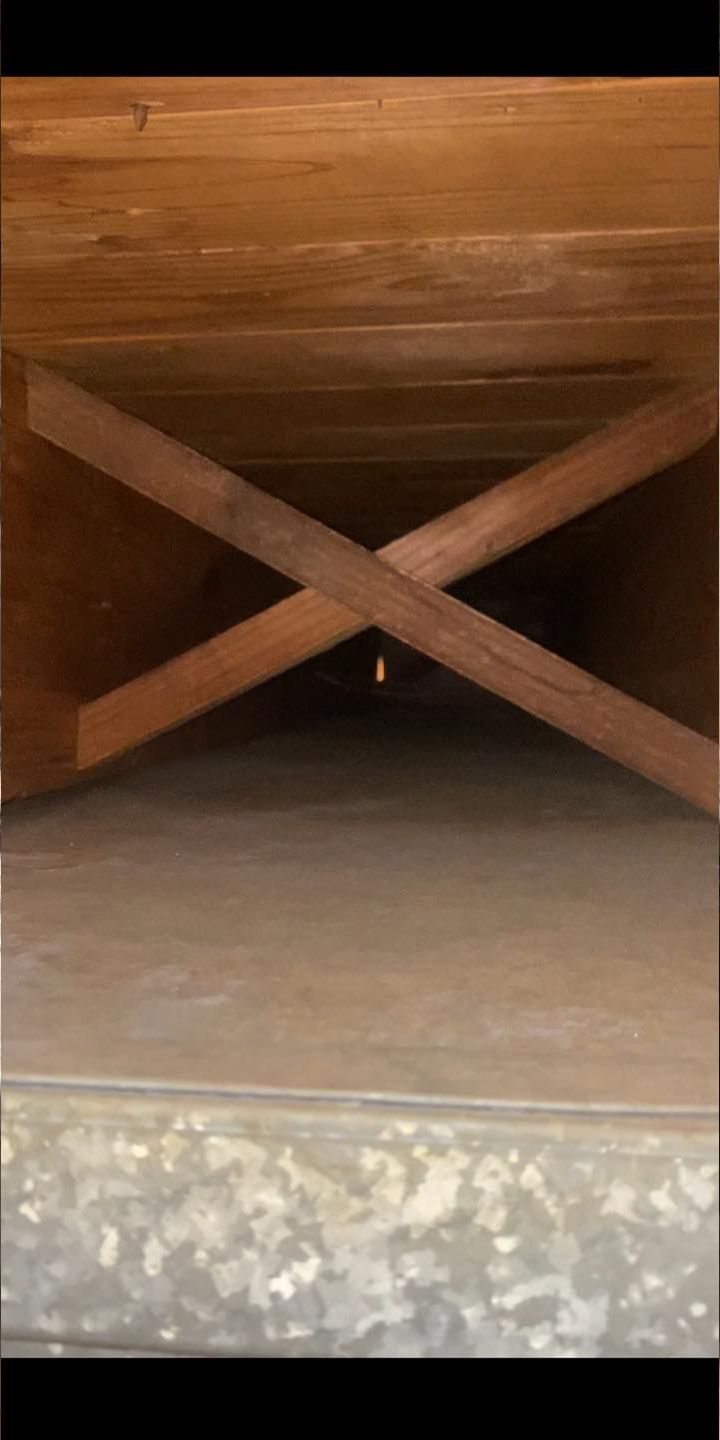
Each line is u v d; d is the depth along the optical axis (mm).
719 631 1368
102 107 777
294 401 1397
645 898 879
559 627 3189
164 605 1725
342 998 628
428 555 1251
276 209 903
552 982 659
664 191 872
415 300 1069
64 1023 583
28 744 1276
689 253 974
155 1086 500
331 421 1495
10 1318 500
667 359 1222
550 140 804
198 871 986
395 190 874
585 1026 582
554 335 1152
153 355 1227
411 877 959
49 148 822
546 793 1506
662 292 1048
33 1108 492
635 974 676
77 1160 492
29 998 627
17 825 1226
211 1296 490
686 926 792
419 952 727
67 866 1008
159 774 1694
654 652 1782
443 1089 497
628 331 1139
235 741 2312
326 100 768
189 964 697
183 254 983
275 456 1700
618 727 1229
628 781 1636
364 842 1130
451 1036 566
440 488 1947
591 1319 476
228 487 1253
